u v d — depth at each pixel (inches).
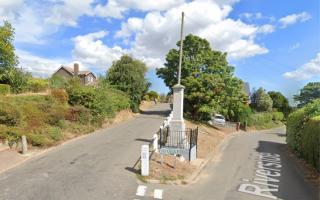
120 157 617.3
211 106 1480.1
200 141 968.9
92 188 438.9
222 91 1488.7
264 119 2253.9
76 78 1128.2
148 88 1711.4
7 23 1013.8
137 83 1608.0
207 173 615.5
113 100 1198.9
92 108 997.8
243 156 847.1
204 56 1540.4
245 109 1887.3
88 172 509.7
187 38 1599.4
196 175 583.5
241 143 1144.8
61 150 666.8
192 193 471.2
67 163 559.5
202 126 1349.7
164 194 449.4
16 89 1026.7
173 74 1611.7
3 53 1002.1
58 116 820.6
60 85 1152.8
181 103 792.9
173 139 757.9
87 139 812.6
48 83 1165.7
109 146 721.6
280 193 500.1
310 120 700.7
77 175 491.2
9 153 593.0
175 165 597.6
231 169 668.1
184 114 1540.4
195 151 748.0
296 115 932.6
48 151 654.5
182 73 1576.0
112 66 1630.2
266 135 1617.9
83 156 615.2
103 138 834.8
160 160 606.2
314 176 607.8
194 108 1510.8
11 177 471.5
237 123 1732.3
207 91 1457.9
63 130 816.9
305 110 813.2
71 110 907.4
